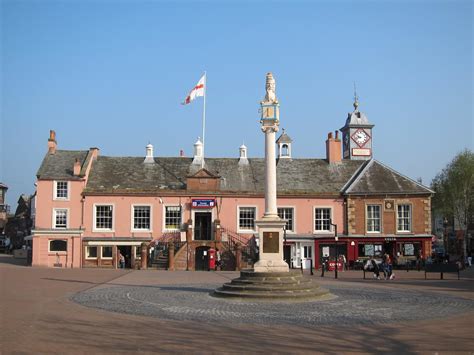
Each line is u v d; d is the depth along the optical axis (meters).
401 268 45.81
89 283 28.70
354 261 46.56
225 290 21.98
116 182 49.16
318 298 21.22
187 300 20.72
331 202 48.78
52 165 49.72
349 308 18.50
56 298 21.19
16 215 88.00
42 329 13.94
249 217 48.53
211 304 19.47
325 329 14.16
